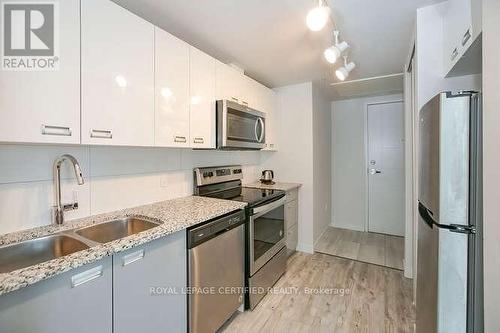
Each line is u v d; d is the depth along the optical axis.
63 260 0.92
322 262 2.87
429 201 1.17
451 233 1.00
